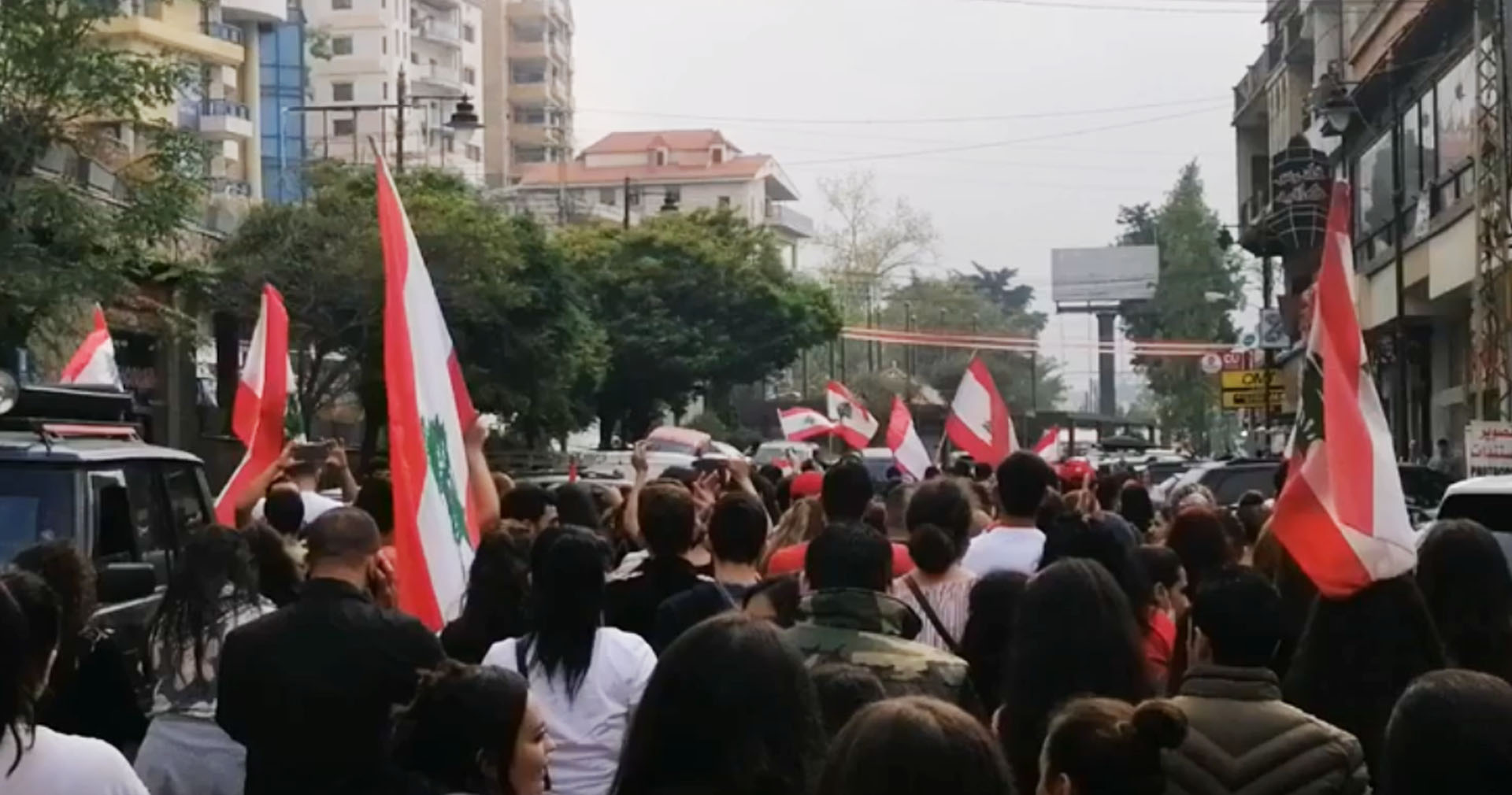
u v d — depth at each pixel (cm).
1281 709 503
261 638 559
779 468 1994
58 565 606
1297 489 648
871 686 508
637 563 820
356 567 575
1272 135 5744
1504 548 852
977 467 1892
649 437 3331
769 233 6047
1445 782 361
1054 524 738
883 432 6956
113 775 423
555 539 594
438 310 714
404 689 558
